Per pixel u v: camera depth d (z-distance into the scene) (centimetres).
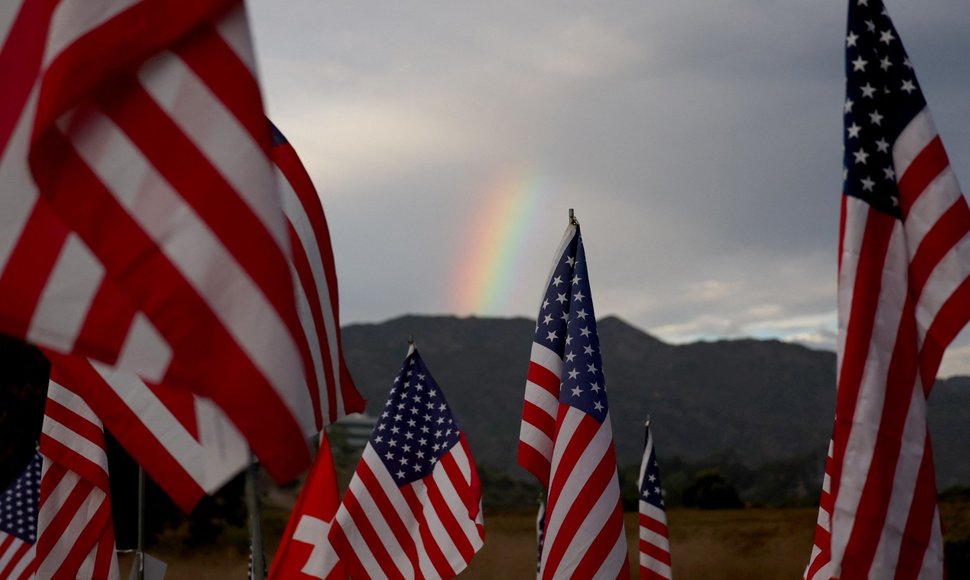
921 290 780
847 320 775
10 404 3928
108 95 466
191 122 469
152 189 467
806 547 5262
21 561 1471
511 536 5712
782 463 19825
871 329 771
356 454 16038
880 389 766
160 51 464
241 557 4984
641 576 1786
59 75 447
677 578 4781
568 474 1155
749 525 5784
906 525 759
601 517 1145
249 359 466
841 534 761
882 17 802
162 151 468
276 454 465
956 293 774
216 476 716
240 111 472
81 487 1141
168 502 4422
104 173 466
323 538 1222
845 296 779
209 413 729
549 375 1257
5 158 472
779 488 18775
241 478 5062
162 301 466
